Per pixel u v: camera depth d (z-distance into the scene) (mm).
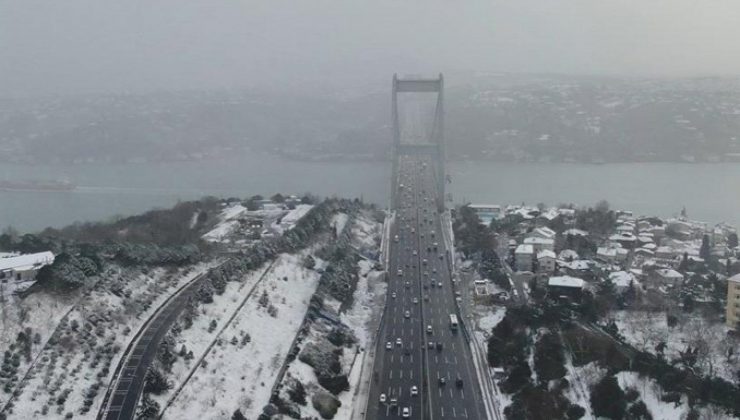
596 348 194125
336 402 176875
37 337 161500
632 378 181875
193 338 179000
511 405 173250
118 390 151625
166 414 148000
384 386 185750
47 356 156375
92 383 152500
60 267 184500
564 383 181750
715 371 188500
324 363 193000
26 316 167125
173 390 155875
